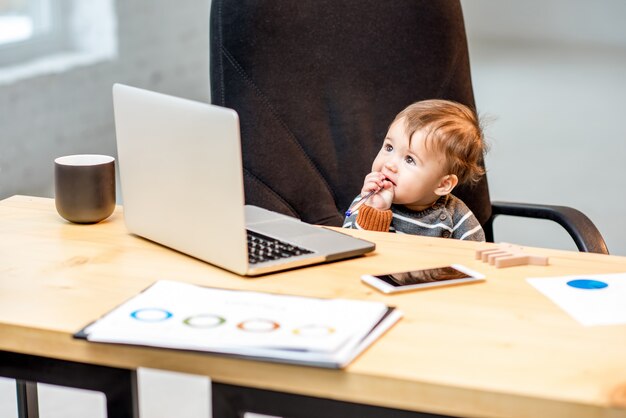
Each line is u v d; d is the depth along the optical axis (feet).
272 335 3.67
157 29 15.48
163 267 4.63
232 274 4.54
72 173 5.20
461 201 6.61
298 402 3.70
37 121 12.71
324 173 6.73
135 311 3.93
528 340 3.80
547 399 3.34
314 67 6.63
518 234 12.02
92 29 14.16
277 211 6.52
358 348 3.64
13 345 3.94
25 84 12.41
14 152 12.30
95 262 4.68
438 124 6.15
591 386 3.42
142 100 4.78
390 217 6.03
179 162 4.65
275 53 6.51
